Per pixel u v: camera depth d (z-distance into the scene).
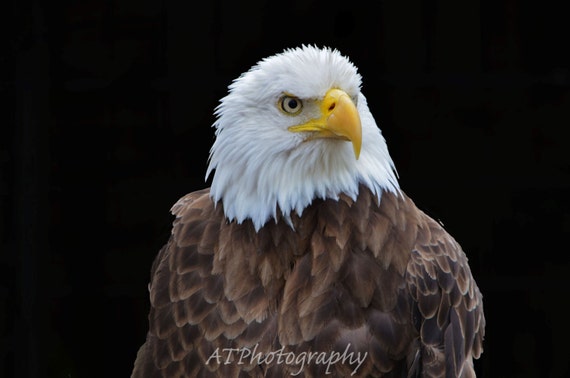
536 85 14.98
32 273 13.63
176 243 8.83
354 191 8.55
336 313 8.38
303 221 8.52
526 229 15.05
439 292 8.69
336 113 8.13
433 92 15.02
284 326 8.35
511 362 14.80
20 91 13.61
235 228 8.62
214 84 14.68
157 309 8.76
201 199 9.09
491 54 14.95
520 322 14.88
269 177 8.45
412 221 8.78
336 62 8.35
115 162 14.57
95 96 14.50
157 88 14.64
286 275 8.51
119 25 14.52
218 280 8.54
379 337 8.40
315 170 8.48
